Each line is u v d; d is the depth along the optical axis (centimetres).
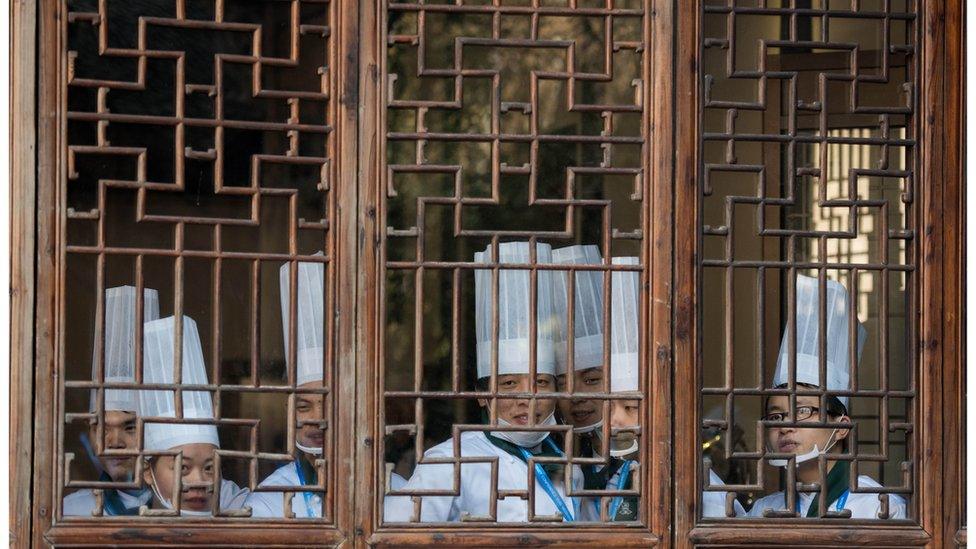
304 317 924
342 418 905
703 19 942
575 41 943
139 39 909
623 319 945
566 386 943
